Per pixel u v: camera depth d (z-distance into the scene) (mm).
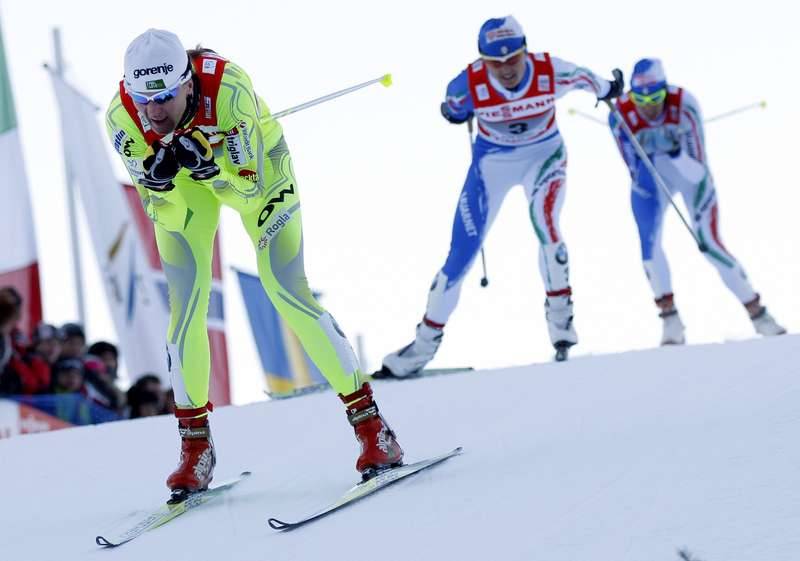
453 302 23141
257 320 37500
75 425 27922
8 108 35750
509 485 12133
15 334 27766
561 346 23266
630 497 10984
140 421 19734
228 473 15492
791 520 9781
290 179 14492
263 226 14141
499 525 10930
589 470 12109
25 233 35531
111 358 30422
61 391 27906
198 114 13234
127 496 15016
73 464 17016
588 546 10000
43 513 14711
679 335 28062
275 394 23797
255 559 11266
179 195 13867
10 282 35156
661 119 27656
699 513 10258
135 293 36000
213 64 13391
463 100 22797
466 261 23016
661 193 27953
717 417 13414
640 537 9984
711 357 17469
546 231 23125
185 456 14078
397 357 23266
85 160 36969
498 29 22141
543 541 10289
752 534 9648
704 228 27766
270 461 15773
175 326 14148
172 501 13859
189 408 14133
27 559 12633
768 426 12414
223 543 12008
